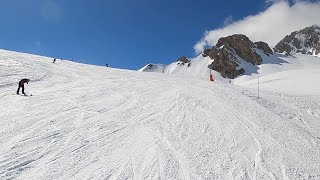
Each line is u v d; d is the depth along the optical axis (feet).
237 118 55.36
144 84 92.73
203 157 37.04
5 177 28.96
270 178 32.81
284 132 50.01
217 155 38.04
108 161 34.40
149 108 60.29
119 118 52.03
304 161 38.52
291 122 60.54
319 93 110.32
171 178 31.19
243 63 545.85
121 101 66.13
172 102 66.13
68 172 31.19
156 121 51.11
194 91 80.69
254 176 33.06
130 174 31.50
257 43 636.89
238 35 593.42
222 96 74.74
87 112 54.85
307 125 61.72
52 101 62.34
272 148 41.86
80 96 69.10
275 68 549.13
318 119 68.59
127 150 37.91
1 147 35.86
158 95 74.49
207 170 33.60
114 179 30.22
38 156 34.32
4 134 40.27
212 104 65.46
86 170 31.89
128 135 43.50
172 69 629.10
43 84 81.76
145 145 39.78
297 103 81.82
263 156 38.81
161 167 33.42
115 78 103.91
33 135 40.68
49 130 43.19
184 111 58.54
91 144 39.11
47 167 31.86
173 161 35.17
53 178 29.71
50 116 50.60
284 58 619.26
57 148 36.99
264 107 67.51
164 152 37.63
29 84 79.66
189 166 34.22
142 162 34.53
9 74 85.56
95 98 67.92
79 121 48.78
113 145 39.32
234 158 37.52
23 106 56.65
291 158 38.96
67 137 40.98
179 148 39.29
